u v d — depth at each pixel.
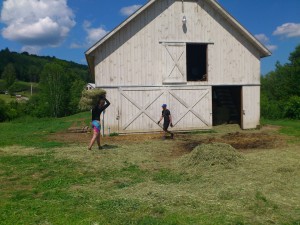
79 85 60.59
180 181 8.30
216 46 18.83
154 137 16.58
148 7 17.69
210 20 18.67
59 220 5.89
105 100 12.91
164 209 6.23
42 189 7.98
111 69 17.47
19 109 51.44
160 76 18.09
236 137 16.00
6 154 12.58
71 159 11.26
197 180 8.23
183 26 18.30
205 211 6.12
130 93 17.72
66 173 9.45
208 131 18.58
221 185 7.60
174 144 14.23
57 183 8.44
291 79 43.84
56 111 57.69
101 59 17.34
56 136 18.06
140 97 17.86
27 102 58.19
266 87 53.00
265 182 7.70
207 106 18.78
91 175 9.20
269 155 10.98
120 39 17.50
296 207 6.27
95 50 17.23
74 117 36.88
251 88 19.48
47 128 23.77
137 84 17.80
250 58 19.39
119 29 17.27
